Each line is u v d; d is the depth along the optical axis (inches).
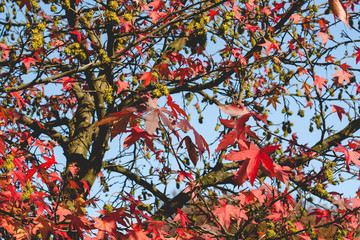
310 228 112.1
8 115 104.7
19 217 107.7
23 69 112.7
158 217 146.7
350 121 196.1
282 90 199.2
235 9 145.3
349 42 152.3
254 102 197.6
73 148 190.4
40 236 109.6
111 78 144.9
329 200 126.2
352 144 87.0
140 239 95.3
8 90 101.7
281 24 147.6
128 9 135.3
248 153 72.3
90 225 100.5
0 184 109.3
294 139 189.5
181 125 72.9
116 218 97.4
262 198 123.3
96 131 207.0
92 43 140.7
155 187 197.3
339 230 122.7
